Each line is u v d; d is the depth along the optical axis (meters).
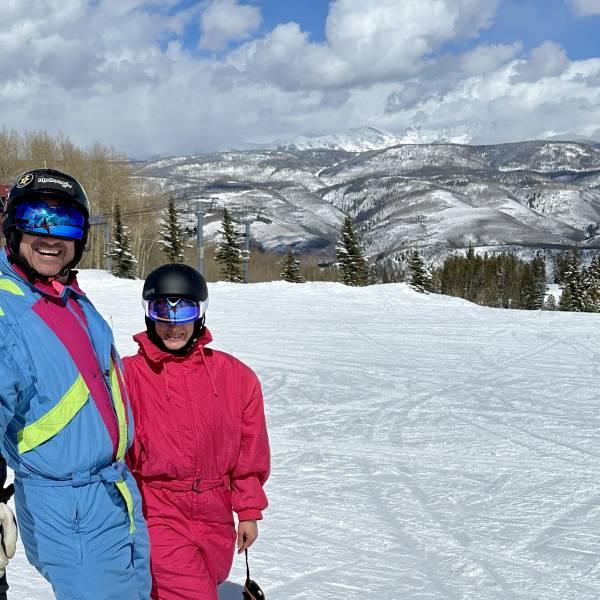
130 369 2.46
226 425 2.51
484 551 3.96
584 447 6.39
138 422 2.43
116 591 2.06
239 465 2.58
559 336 14.35
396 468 5.63
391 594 3.39
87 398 2.00
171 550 2.43
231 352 12.11
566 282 73.00
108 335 2.17
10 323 1.89
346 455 6.02
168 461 2.43
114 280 24.41
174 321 2.39
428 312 18.19
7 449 1.97
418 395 8.80
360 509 4.63
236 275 52.56
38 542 1.98
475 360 11.58
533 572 3.68
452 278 83.75
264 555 3.82
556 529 4.32
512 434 6.87
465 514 4.57
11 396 1.86
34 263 2.02
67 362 1.97
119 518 2.07
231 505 2.63
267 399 8.48
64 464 1.96
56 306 2.03
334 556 3.84
